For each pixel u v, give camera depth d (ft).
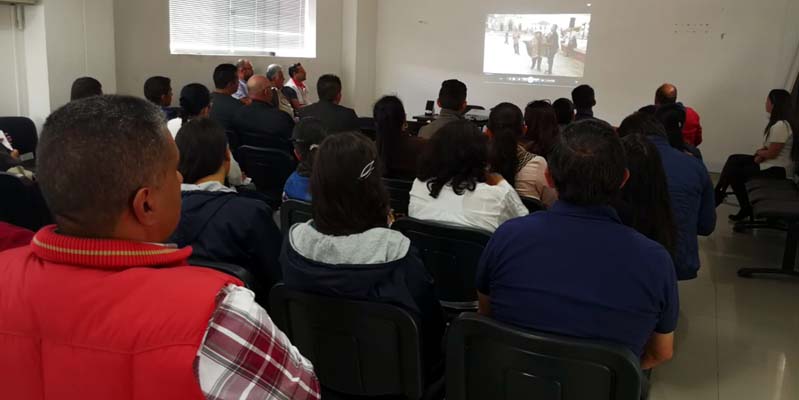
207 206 6.05
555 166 4.65
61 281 2.36
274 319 5.24
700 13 23.58
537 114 10.96
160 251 2.52
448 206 7.15
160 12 19.36
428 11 28.40
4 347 2.38
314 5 26.76
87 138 2.34
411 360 4.88
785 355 9.37
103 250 2.39
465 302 7.10
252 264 6.23
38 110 15.42
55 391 2.35
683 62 24.18
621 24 24.95
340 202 4.88
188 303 2.30
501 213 7.09
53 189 2.36
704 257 13.91
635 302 4.37
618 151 4.54
